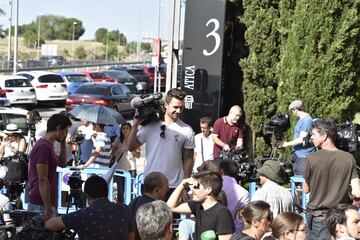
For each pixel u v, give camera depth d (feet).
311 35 41.16
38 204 27.35
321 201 26.00
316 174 26.11
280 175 25.48
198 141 40.50
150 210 18.60
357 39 41.50
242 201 25.55
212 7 45.75
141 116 27.91
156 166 27.89
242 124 42.96
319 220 25.91
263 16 43.96
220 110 46.39
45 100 122.72
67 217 21.07
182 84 46.52
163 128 27.99
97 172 37.09
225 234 21.75
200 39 46.06
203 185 22.09
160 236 18.39
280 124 38.22
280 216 20.63
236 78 47.62
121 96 105.50
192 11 46.09
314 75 41.32
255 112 44.70
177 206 23.35
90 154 45.42
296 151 37.17
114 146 41.29
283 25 43.42
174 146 27.96
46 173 26.86
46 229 21.03
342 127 33.83
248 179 29.14
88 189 21.68
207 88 46.06
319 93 41.45
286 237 20.48
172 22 47.14
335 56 41.01
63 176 36.55
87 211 21.16
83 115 46.19
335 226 22.43
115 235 20.94
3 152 42.50
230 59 47.37
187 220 25.39
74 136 46.34
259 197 25.02
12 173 33.53
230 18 46.80
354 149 32.42
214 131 39.99
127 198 36.45
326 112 41.57
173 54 47.37
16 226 22.88
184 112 46.34
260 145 44.27
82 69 235.20
